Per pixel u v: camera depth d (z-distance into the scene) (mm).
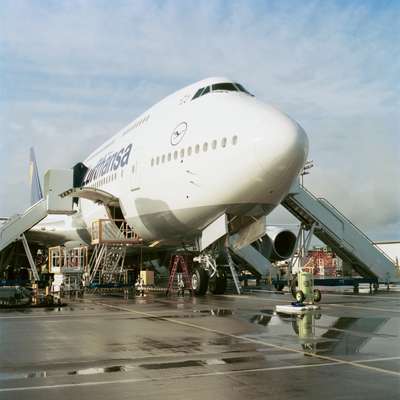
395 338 9305
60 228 32125
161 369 6949
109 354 7973
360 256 27375
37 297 17906
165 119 22859
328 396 5613
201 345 8695
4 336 9789
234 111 19094
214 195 18766
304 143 17844
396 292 26406
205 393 5777
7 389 6008
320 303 17156
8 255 33844
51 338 9539
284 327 10828
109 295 21734
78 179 33531
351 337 9438
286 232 29594
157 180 21422
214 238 19922
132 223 23906
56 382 6316
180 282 22734
